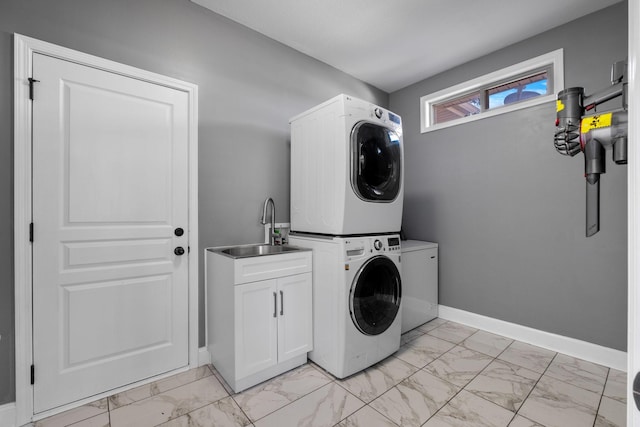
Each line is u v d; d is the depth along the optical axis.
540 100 2.47
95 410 1.67
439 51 2.80
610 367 2.13
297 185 2.41
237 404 1.71
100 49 1.81
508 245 2.66
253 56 2.48
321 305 2.10
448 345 2.48
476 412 1.65
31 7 1.61
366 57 2.89
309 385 1.90
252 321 1.86
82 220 1.75
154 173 1.99
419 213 3.34
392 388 1.87
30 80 1.59
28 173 1.59
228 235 2.33
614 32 2.15
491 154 2.77
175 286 2.06
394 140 2.30
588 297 2.25
